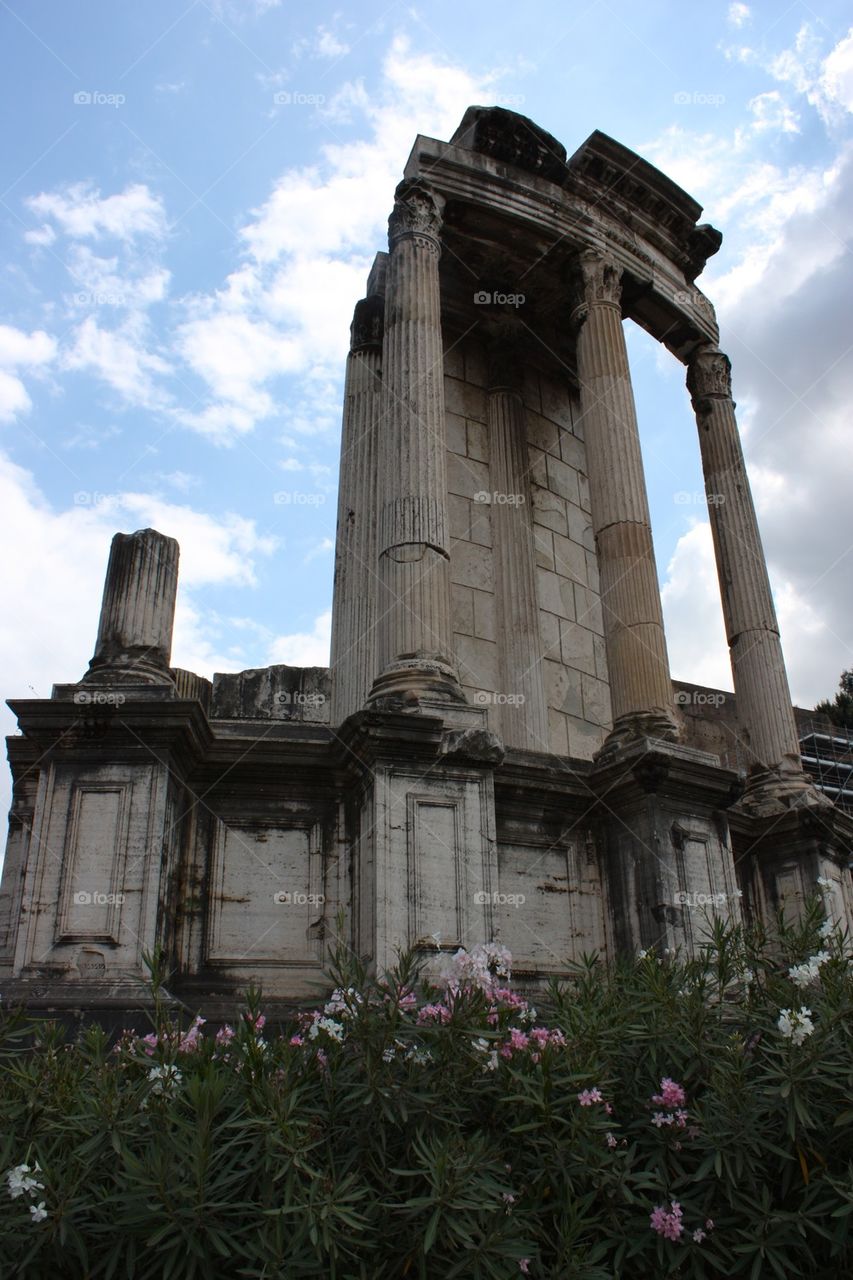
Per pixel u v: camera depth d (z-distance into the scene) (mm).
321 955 9180
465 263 16000
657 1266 4836
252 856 9422
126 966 8039
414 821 9219
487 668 15484
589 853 11141
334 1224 4281
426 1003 5602
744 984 6168
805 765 29000
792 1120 4871
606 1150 4980
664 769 10938
